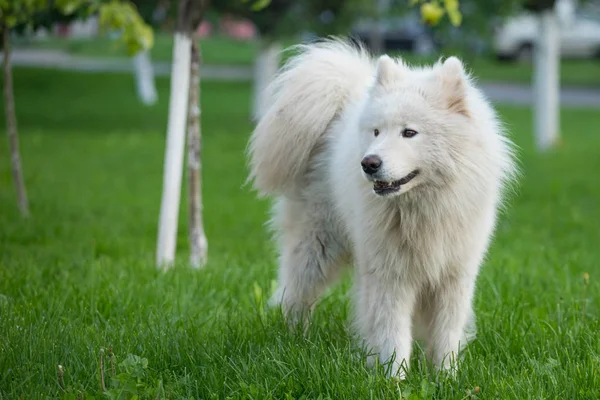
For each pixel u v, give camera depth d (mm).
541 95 21969
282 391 5641
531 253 10562
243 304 7789
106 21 10359
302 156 7129
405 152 5746
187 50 9211
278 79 7531
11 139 12453
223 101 32312
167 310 7340
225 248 11336
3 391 5539
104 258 9812
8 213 12664
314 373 5695
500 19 21125
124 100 31969
